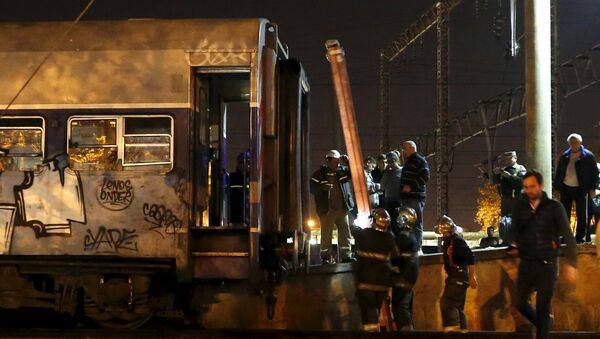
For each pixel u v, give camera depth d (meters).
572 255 8.83
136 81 10.48
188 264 10.27
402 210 10.88
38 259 10.61
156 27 10.55
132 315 10.91
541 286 8.96
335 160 13.41
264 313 12.45
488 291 12.41
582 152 13.20
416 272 10.75
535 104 14.04
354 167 10.67
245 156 10.76
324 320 12.53
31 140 10.59
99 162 10.45
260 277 10.61
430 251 20.94
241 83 11.49
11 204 10.53
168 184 10.34
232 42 10.38
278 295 12.44
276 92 10.84
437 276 12.52
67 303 10.80
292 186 11.12
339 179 13.42
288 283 12.48
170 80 10.43
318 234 16.97
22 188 10.53
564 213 8.95
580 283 12.24
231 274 10.34
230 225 11.75
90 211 10.41
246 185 10.76
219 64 10.39
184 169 10.34
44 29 10.70
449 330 10.81
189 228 10.30
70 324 12.08
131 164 10.42
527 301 9.17
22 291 10.80
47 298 10.88
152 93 10.44
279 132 11.05
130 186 10.39
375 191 13.84
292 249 10.81
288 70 11.12
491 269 12.45
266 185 10.59
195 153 10.52
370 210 10.73
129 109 10.45
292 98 11.10
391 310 11.12
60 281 10.80
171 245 10.28
